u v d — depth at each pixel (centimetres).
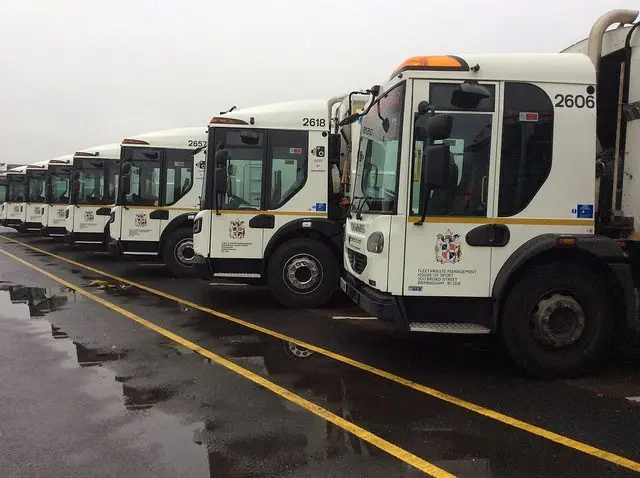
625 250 550
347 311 855
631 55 536
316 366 567
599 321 529
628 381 530
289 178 863
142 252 1200
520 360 525
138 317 795
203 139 1223
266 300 945
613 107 560
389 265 514
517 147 521
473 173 520
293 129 862
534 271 520
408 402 468
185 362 574
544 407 459
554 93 524
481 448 381
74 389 487
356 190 662
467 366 574
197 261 870
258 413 439
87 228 1552
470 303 526
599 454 374
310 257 867
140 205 1196
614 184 552
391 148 536
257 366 564
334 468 350
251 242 861
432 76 513
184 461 356
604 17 555
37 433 395
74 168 1546
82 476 335
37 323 748
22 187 2506
